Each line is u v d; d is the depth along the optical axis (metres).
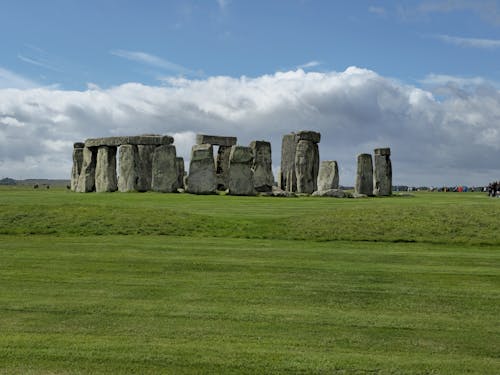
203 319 10.80
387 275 14.62
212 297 12.35
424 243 20.33
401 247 19.41
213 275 14.46
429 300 12.33
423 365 8.73
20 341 9.50
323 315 11.16
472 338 9.96
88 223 22.72
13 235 21.34
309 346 9.48
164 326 10.37
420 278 14.31
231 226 22.53
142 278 14.05
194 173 40.75
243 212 26.33
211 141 50.97
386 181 48.59
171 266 15.48
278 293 12.77
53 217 23.55
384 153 48.53
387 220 22.97
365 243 20.20
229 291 12.87
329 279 14.12
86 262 15.95
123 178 44.00
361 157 47.53
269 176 45.00
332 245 19.61
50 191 47.88
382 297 12.53
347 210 25.33
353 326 10.53
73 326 10.30
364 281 13.95
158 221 23.05
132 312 11.18
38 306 11.50
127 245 18.92
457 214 23.81
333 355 9.09
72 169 50.91
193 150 41.03
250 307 11.65
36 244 19.14
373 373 8.44
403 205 27.42
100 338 9.70
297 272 14.86
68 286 13.20
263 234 21.47
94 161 46.62
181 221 23.09
